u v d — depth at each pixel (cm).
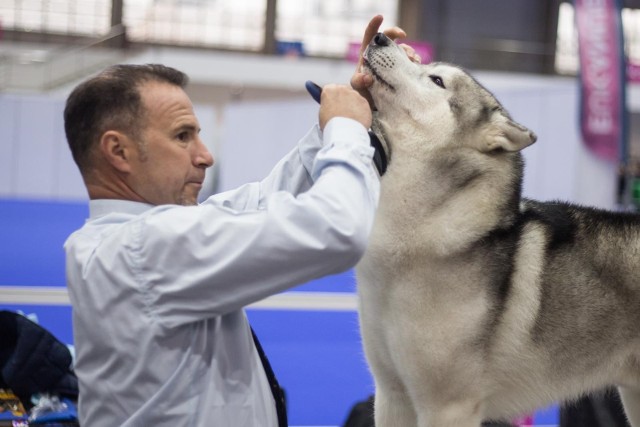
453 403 280
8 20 1689
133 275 169
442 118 280
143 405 172
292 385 520
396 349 278
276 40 1819
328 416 471
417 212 272
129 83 181
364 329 288
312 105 1319
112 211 184
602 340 289
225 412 176
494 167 280
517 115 1122
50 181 1460
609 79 949
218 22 1791
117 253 171
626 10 1858
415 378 278
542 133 1082
